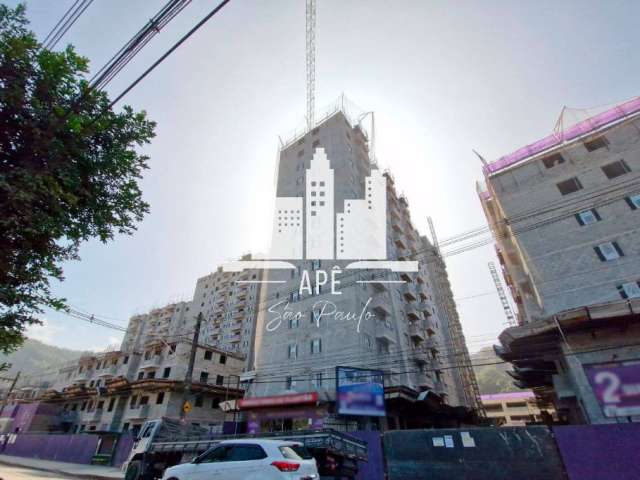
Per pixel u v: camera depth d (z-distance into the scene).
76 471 19.53
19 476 15.04
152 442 12.79
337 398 22.09
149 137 7.81
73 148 6.57
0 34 5.90
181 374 34.09
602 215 21.30
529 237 23.19
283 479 6.21
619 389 15.47
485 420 40.91
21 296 6.21
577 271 20.55
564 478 9.16
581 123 25.64
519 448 9.91
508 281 33.94
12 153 5.93
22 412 42.66
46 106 6.21
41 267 6.45
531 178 25.64
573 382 17.30
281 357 29.84
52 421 41.31
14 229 5.72
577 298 19.84
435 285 54.22
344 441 9.32
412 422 29.03
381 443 12.00
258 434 10.10
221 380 37.09
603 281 19.50
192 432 14.59
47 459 28.95
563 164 24.77
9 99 5.59
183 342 35.94
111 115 7.15
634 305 15.27
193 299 80.31
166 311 81.25
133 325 84.00
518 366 23.09
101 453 25.09
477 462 10.20
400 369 30.28
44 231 6.04
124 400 35.78
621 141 23.25
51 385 54.75
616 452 8.90
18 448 33.84
